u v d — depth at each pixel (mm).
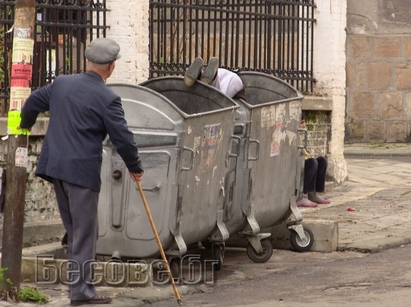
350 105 50188
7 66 22141
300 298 17734
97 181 16562
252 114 20375
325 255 22391
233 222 20672
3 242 16938
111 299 17141
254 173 20656
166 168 18047
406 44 49562
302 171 22375
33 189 22219
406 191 32938
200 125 18500
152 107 18109
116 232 18547
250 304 17297
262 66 32000
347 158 44062
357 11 49750
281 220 22438
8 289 16969
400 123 49969
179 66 26828
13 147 16688
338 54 33406
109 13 24672
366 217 27250
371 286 18688
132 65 24859
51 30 22781
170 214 18094
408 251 22906
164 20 26469
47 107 16734
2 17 22016
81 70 24031
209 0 27797
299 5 32250
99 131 16500
